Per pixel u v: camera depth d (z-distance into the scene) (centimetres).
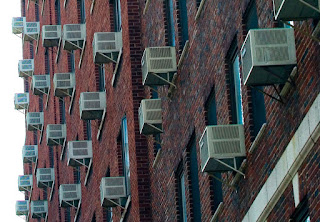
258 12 2330
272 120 2248
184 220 3153
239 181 2505
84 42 4894
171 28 3272
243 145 2448
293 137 2098
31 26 7162
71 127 5609
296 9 1934
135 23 3766
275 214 2227
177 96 3148
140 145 3669
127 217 3950
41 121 7206
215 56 2716
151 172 3578
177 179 3200
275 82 2139
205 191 2827
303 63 2050
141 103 3388
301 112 2072
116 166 4169
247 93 2430
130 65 3741
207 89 2808
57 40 5934
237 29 2512
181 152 3111
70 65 5581
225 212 2647
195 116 2936
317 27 1967
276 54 2083
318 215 1961
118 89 4050
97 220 4769
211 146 2445
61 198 5409
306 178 2028
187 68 3028
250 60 2097
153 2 3459
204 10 2834
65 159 5925
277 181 2192
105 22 4269
